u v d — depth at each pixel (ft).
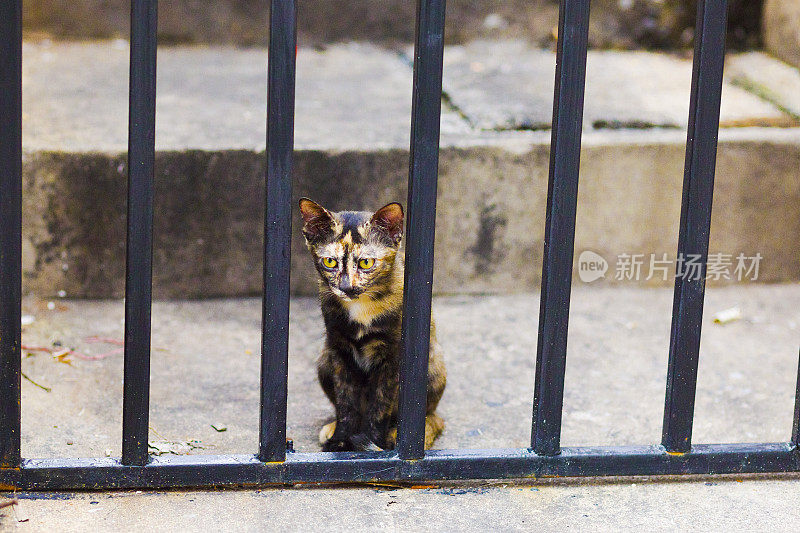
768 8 22.66
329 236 11.02
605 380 13.96
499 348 15.05
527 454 9.99
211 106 18.86
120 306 16.03
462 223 17.17
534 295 17.65
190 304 16.39
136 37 8.29
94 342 14.35
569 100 8.91
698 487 10.22
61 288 16.06
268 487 9.86
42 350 13.87
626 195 17.62
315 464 9.66
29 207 15.57
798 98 19.60
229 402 12.61
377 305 11.05
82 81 20.12
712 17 8.83
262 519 9.28
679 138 17.61
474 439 11.87
